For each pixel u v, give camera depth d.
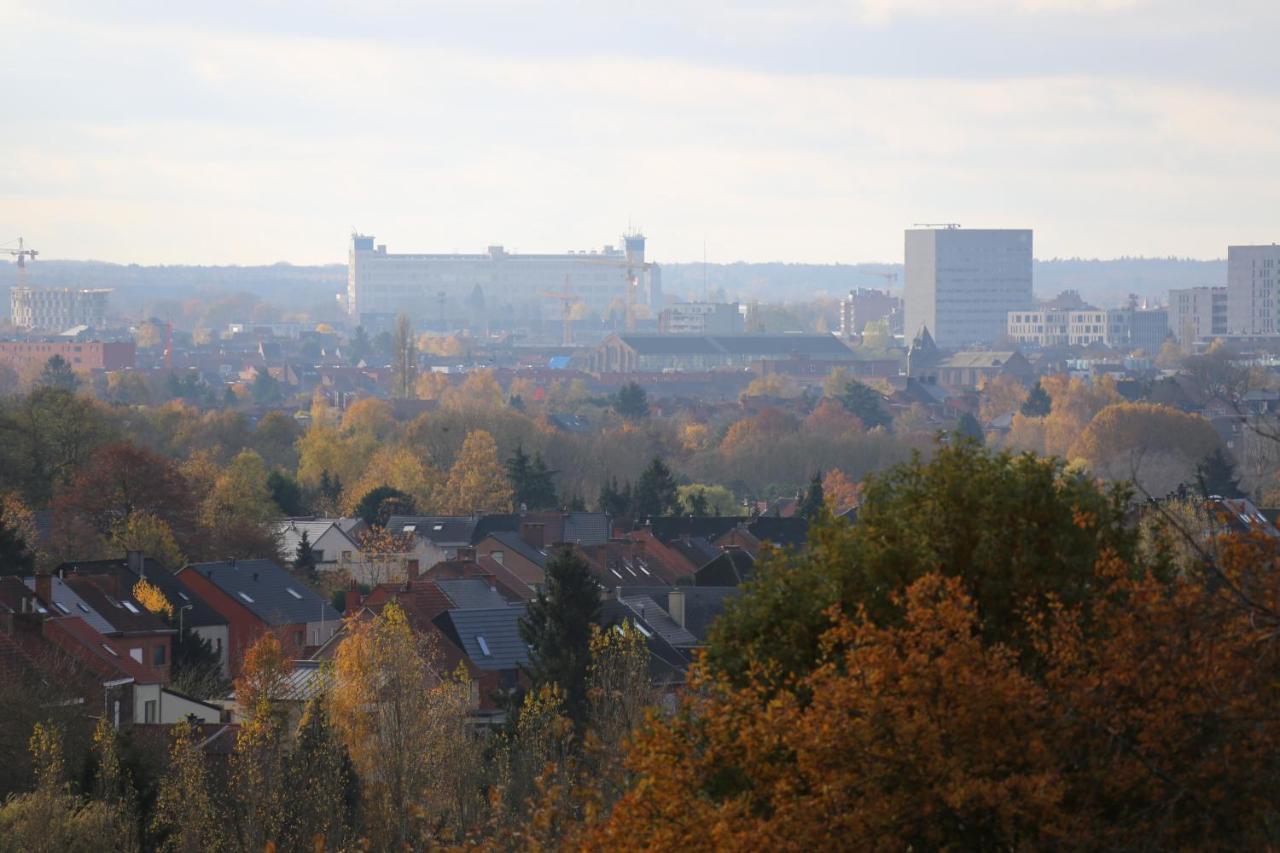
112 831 107.25
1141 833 49.78
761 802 54.88
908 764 50.28
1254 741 48.62
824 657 58.25
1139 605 51.25
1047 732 50.56
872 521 65.00
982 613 60.47
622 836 54.75
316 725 123.12
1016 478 63.31
